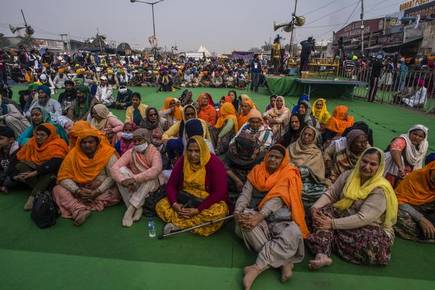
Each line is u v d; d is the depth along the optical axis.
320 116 5.82
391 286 2.26
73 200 3.10
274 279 2.30
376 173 2.56
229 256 2.56
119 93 9.86
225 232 2.94
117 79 15.61
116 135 4.71
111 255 2.53
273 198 2.66
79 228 2.93
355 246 2.46
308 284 2.26
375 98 12.31
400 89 11.21
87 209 3.14
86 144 3.17
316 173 3.31
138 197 3.13
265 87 14.99
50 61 17.80
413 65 13.47
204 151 2.89
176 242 2.74
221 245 2.72
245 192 2.92
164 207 3.01
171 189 3.01
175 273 2.34
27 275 2.28
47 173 3.36
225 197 3.00
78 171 3.21
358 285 2.26
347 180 2.70
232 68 20.75
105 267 2.38
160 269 2.38
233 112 5.20
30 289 2.15
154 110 4.68
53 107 5.64
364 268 2.46
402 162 3.46
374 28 23.45
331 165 3.59
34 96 6.39
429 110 9.23
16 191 3.71
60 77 13.64
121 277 2.28
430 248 2.77
